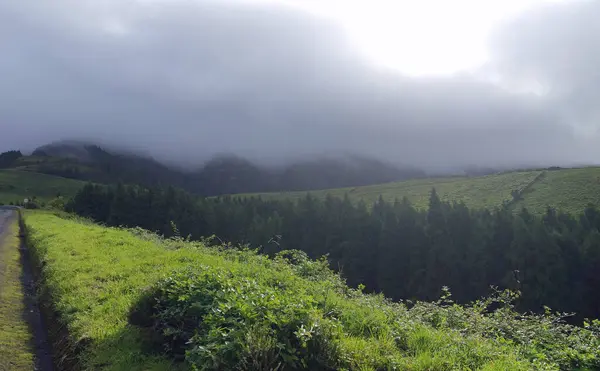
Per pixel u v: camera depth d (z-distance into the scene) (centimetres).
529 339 902
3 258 1562
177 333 643
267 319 577
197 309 662
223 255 1424
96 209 6719
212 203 8331
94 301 872
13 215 4219
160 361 614
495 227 5412
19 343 783
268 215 8181
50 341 802
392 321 808
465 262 5341
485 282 5112
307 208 7369
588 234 5319
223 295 675
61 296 937
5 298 1046
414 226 5856
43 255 1425
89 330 727
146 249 1405
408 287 5562
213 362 505
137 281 977
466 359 639
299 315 602
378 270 5847
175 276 815
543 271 4612
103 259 1239
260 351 509
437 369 588
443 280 5341
